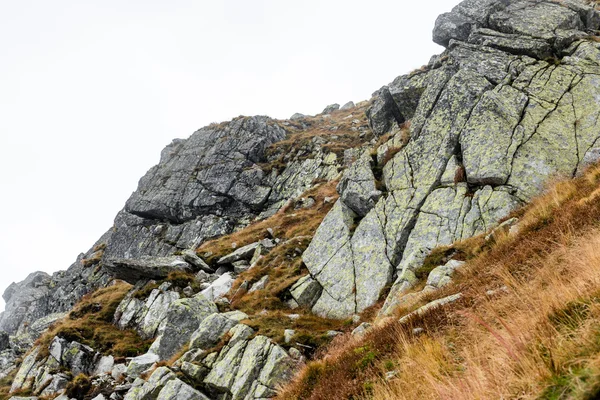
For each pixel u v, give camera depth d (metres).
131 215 59.72
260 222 42.00
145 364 19.75
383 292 18.95
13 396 22.52
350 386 8.05
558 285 5.98
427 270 16.45
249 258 32.22
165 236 51.91
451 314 8.34
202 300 22.31
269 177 53.22
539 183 18.08
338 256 22.62
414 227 20.39
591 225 9.15
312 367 10.55
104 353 25.53
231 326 18.16
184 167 60.16
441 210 19.95
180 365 16.23
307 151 55.66
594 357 3.35
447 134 22.86
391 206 22.39
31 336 45.00
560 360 3.76
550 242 10.06
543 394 3.48
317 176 48.03
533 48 24.22
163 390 14.42
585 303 4.75
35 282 80.25
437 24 31.94
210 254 34.97
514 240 12.43
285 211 41.09
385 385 6.78
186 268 31.75
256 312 21.52
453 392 4.59
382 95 34.06
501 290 8.20
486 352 5.36
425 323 8.80
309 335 15.96
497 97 22.02
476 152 20.70
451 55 27.30
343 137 56.06
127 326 28.55
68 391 20.25
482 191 19.31
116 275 33.84
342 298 20.38
